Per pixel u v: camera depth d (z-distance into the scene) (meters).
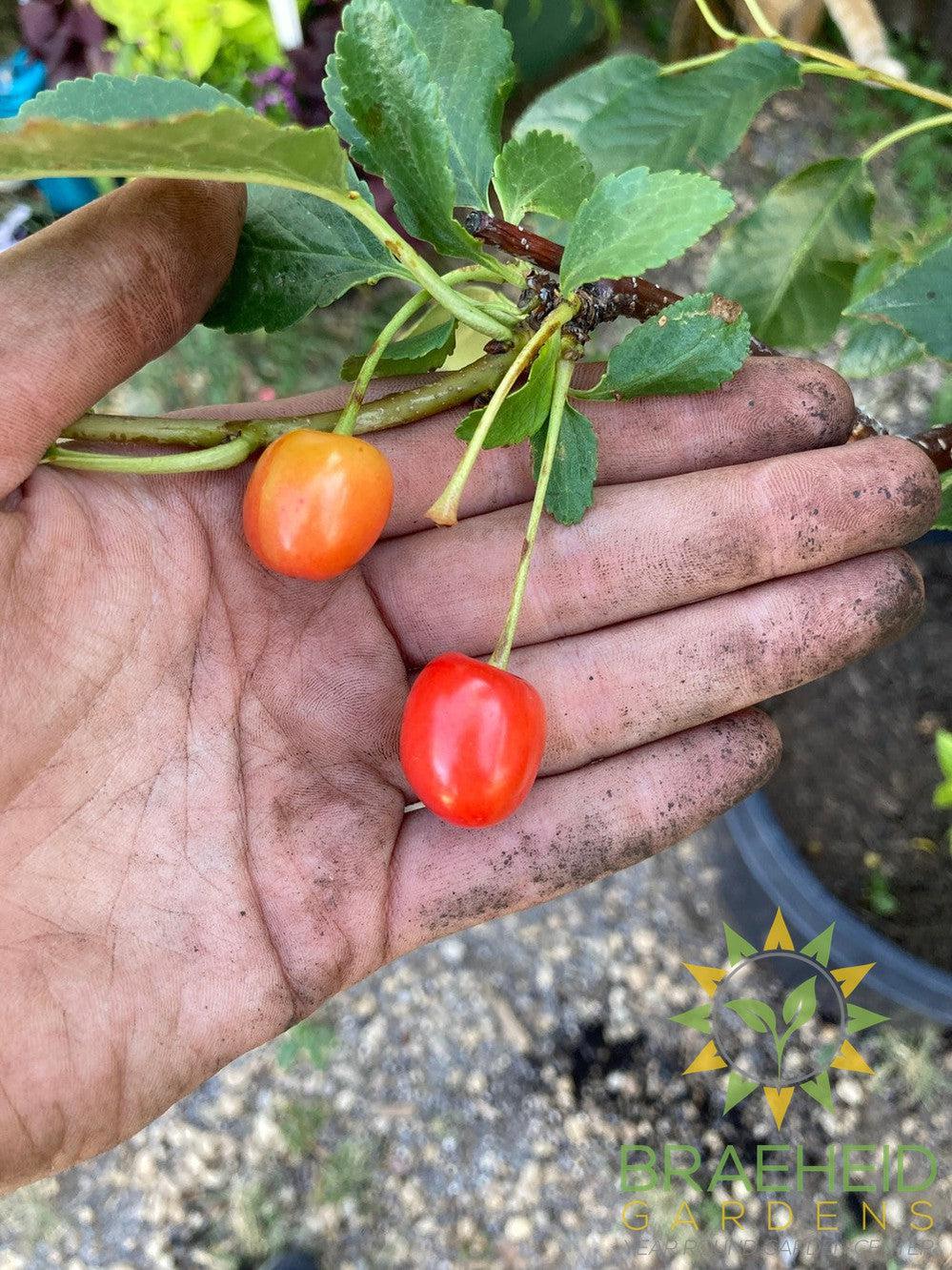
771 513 0.17
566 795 0.18
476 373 0.16
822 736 0.29
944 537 0.24
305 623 0.18
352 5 0.12
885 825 0.28
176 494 0.17
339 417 0.15
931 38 0.46
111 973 0.15
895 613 0.17
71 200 0.42
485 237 0.15
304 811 0.18
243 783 0.17
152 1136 0.32
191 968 0.16
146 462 0.15
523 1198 0.31
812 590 0.17
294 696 0.18
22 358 0.14
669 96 0.17
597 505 0.18
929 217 0.42
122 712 0.16
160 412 0.40
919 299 0.13
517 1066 0.33
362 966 0.18
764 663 0.18
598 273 0.13
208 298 0.15
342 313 0.42
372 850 0.18
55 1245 0.31
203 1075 0.16
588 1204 0.31
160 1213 0.31
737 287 0.19
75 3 0.36
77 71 0.38
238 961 0.16
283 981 0.17
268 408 0.18
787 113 0.46
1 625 0.14
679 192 0.13
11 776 0.15
